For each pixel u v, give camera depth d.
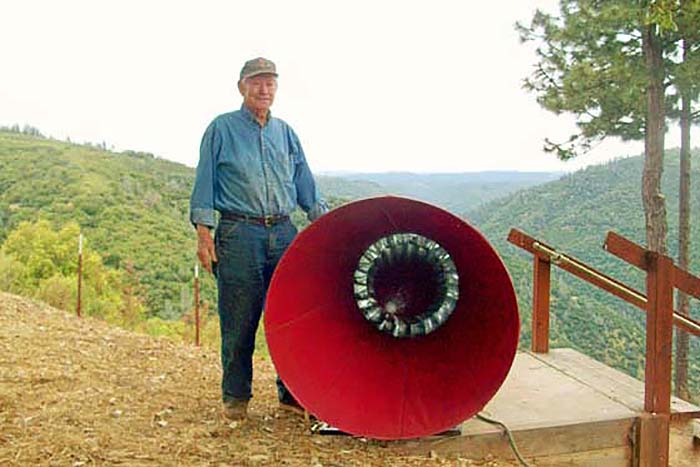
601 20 13.38
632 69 13.47
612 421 4.44
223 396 4.48
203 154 4.29
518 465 4.20
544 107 14.63
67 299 15.67
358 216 4.09
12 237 21.92
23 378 5.09
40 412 4.39
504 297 3.99
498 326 4.05
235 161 4.27
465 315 4.23
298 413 4.67
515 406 4.66
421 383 4.20
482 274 4.08
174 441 4.06
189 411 4.62
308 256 4.12
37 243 21.25
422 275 4.24
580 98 14.16
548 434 4.33
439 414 4.09
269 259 4.40
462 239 4.08
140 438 4.07
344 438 4.24
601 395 4.87
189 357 6.24
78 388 4.95
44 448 3.84
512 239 5.88
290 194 4.48
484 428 4.29
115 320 15.72
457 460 4.15
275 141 4.39
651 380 4.52
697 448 4.80
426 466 4.02
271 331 4.03
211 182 4.29
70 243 21.44
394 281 4.24
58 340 6.44
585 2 14.07
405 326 4.16
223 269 4.35
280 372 4.01
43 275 20.44
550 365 5.59
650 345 4.52
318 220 4.01
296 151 4.59
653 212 13.75
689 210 14.51
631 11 12.80
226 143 4.29
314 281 4.22
